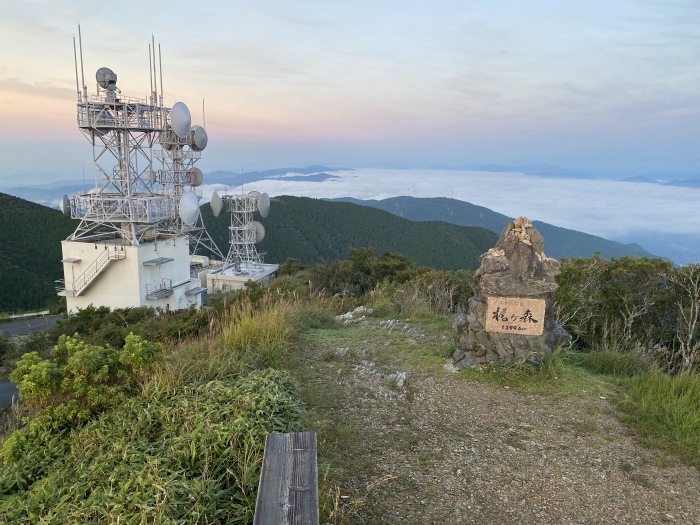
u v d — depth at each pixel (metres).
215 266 48.91
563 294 9.49
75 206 33.25
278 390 4.55
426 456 4.38
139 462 3.45
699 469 4.24
